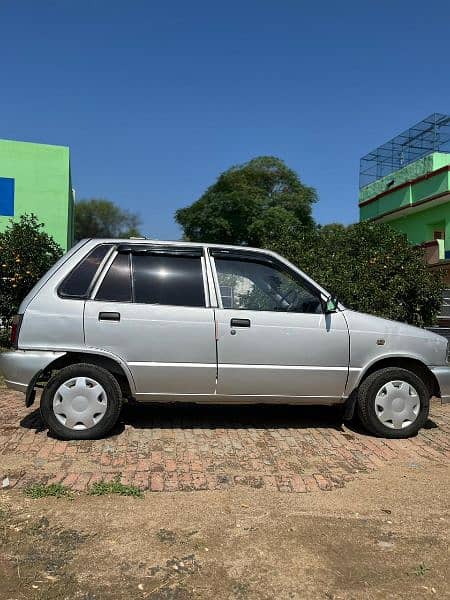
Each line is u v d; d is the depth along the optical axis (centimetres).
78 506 397
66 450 509
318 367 563
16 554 331
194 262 564
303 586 308
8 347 1043
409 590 308
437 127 2356
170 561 329
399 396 581
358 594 302
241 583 309
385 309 965
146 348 537
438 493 443
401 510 411
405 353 584
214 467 481
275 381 557
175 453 512
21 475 448
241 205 3719
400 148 2633
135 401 557
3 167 1677
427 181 2289
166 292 550
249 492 433
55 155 1723
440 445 568
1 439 537
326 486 450
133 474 458
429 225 2370
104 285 545
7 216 1677
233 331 547
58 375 530
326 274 965
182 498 417
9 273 1072
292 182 4022
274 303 566
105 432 540
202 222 3834
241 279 569
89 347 531
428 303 1045
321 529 376
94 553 335
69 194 1925
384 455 531
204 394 552
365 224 1123
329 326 566
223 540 356
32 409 653
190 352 542
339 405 627
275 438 571
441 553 348
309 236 1147
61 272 545
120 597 293
